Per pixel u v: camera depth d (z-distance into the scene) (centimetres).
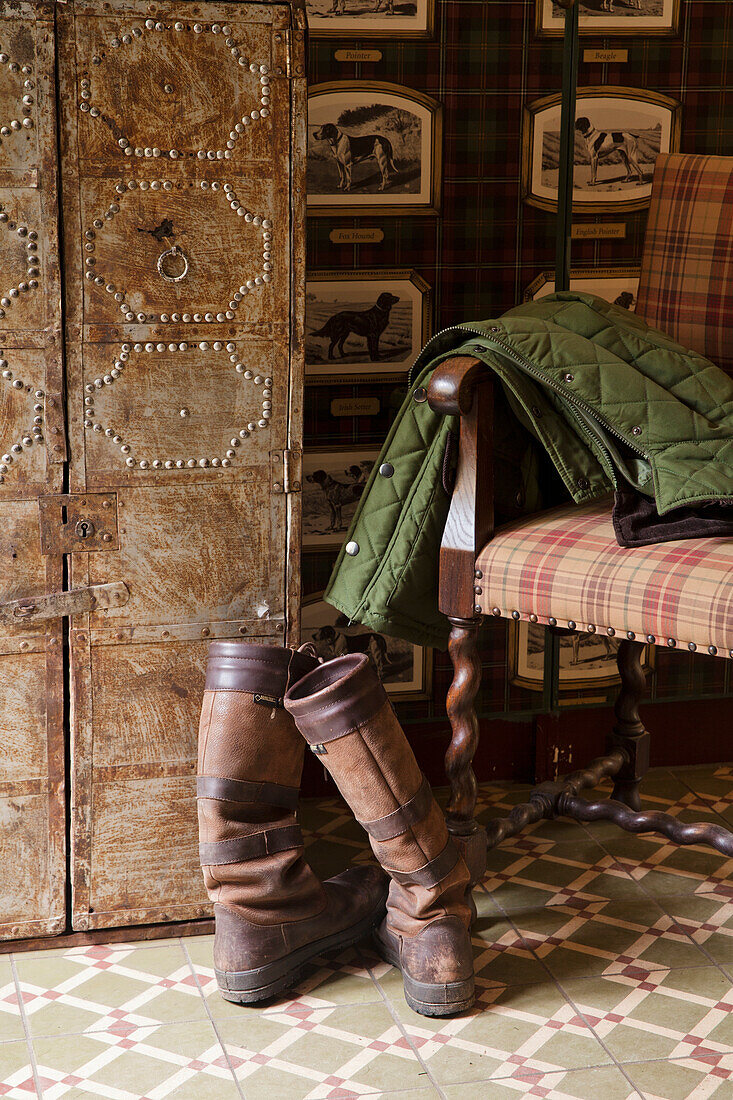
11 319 183
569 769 277
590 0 244
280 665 191
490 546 195
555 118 250
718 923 214
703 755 286
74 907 205
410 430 201
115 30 178
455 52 242
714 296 221
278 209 190
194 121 183
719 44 254
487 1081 171
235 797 190
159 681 200
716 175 223
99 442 191
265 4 183
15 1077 172
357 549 206
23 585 193
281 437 198
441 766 271
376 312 250
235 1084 170
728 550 174
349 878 208
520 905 220
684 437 184
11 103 176
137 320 188
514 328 189
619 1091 169
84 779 200
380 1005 190
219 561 200
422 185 247
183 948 207
